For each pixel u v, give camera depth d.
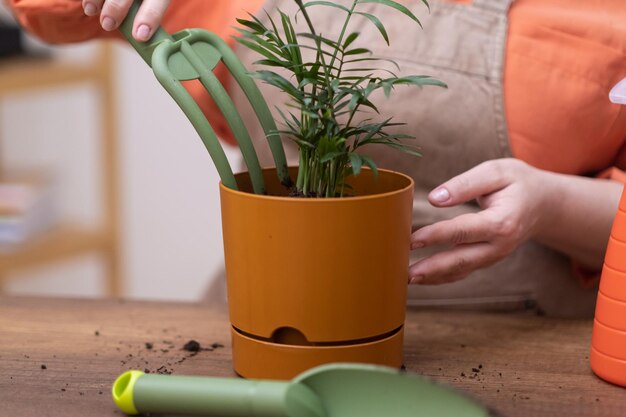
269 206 0.63
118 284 1.98
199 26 0.94
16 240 1.77
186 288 2.18
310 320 0.65
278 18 0.92
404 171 0.94
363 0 0.67
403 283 0.69
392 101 0.91
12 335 0.80
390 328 0.69
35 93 1.71
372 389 0.57
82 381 0.70
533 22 0.90
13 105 2.09
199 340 0.79
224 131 1.01
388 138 0.69
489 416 0.54
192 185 2.10
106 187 1.93
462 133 0.91
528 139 0.91
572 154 0.92
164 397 0.61
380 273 0.66
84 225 1.95
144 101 2.04
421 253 0.95
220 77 0.94
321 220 0.63
